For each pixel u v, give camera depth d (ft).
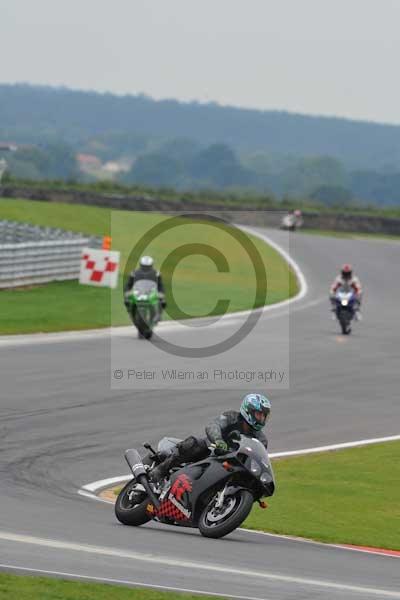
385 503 167.94
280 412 241.55
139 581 99.35
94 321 364.58
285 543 134.31
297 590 102.37
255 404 131.95
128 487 135.95
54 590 92.58
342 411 247.29
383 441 219.20
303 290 544.62
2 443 187.01
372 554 133.69
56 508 139.85
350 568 119.75
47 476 165.37
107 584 96.27
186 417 224.33
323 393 267.59
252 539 134.10
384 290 575.38
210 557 115.44
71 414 217.36
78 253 487.20
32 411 216.95
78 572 100.32
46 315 365.20
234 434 131.85
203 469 130.72
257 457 129.29
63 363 277.44
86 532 123.24
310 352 332.80
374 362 322.14
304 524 150.10
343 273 393.91
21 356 284.41
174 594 95.14
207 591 98.17
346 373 298.76
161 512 131.03
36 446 186.80
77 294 434.30
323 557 125.49
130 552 112.98
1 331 323.37
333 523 152.35
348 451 208.03
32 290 433.89
